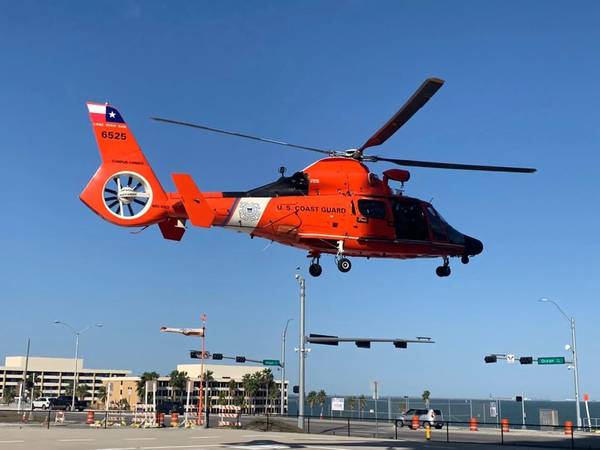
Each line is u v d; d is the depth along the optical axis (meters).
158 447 25.12
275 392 151.75
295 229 18.77
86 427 41.00
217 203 18.28
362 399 145.25
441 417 53.53
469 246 20.88
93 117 18.31
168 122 17.27
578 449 28.22
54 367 192.38
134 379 155.25
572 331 53.09
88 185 18.06
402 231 19.67
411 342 40.38
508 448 28.39
